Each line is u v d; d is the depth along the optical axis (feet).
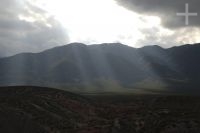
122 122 234.38
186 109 260.62
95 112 323.57
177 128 196.13
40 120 234.99
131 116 252.83
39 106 283.79
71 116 280.51
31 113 248.32
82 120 275.39
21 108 257.75
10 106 255.09
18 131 195.21
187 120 207.62
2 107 241.14
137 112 270.46
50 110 281.13
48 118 248.73
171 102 327.06
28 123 213.87
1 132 184.34
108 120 264.31
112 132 220.02
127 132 215.31
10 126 196.75
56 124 239.91
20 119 215.72
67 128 235.40
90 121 271.28
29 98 311.06
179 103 314.96
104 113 311.88
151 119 229.45
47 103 306.14
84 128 238.68
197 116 222.48
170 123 206.39
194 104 296.51
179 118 217.97
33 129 208.74
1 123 196.03
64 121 254.06
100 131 223.71
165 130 196.44
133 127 220.02
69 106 323.16
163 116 233.76
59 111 287.89
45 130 215.10
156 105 318.65
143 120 230.27
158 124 211.61
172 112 245.45
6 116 212.84
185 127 197.16
